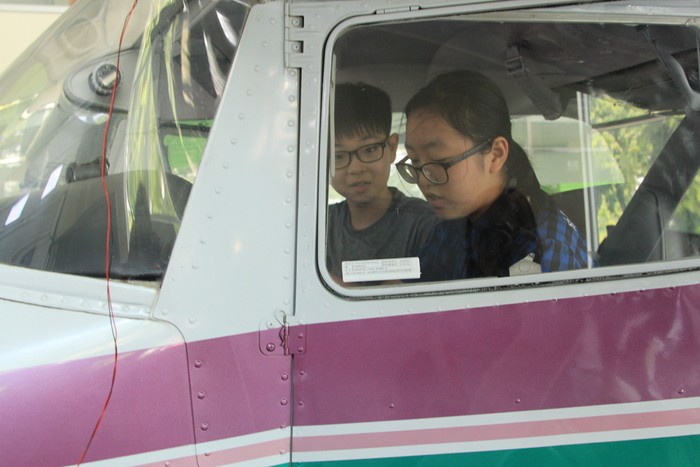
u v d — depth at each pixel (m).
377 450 1.47
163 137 1.48
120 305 1.40
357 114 1.57
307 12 1.48
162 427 1.38
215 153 1.45
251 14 1.47
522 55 1.63
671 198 1.68
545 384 1.48
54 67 1.62
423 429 1.47
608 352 1.49
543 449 1.48
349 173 1.57
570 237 1.63
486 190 1.64
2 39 5.05
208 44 1.48
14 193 1.50
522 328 1.49
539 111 1.68
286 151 1.48
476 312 1.48
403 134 1.60
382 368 1.46
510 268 1.57
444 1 1.50
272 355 1.46
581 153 1.70
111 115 1.52
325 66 1.49
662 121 1.71
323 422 1.46
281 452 1.47
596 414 1.49
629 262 1.62
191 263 1.42
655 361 1.50
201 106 1.47
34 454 1.30
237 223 1.45
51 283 1.40
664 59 1.65
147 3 1.57
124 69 1.53
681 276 1.54
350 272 1.52
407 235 1.57
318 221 1.49
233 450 1.43
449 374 1.47
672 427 1.50
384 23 1.51
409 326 1.47
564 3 1.52
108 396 1.35
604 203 1.70
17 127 1.57
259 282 1.46
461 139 1.63
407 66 1.60
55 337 1.35
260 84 1.47
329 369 1.46
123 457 1.35
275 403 1.46
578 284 1.52
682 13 1.57
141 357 1.38
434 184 1.61
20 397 1.30
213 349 1.42
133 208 1.46
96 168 1.50
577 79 1.68
